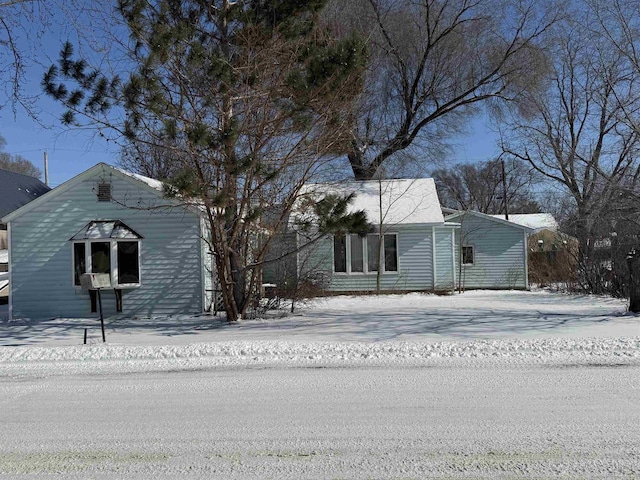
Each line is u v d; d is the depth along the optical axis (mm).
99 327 12469
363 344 8977
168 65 10836
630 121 13867
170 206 12273
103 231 14281
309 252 15984
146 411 5887
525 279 24484
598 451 4523
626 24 13812
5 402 6320
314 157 12617
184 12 11672
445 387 6566
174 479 4156
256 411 5801
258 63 11422
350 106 11938
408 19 25531
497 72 25750
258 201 12328
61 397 6496
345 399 6160
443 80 26484
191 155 11117
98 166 14586
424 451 4594
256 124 11570
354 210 21125
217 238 12586
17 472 4336
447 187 57438
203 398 6332
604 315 12547
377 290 20078
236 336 10570
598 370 7273
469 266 24859
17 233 14602
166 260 14578
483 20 25188
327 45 11555
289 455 4578
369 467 4293
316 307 15586
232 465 4398
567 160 19438
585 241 20047
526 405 5812
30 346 9680
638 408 5656
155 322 13234
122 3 10664
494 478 4043
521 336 9711
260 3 11398
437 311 14070
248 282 13898
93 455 4672
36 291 14570
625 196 15289
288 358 8289
